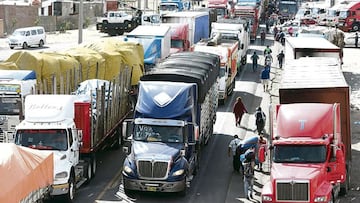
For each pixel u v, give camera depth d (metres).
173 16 81.44
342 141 35.00
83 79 49.66
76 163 34.78
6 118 38.03
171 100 37.00
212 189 36.72
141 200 34.50
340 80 37.31
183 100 37.09
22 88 38.16
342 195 34.53
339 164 31.47
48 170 26.72
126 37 66.88
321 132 32.00
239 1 116.00
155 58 64.81
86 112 36.72
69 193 33.03
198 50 61.38
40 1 128.12
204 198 35.12
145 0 134.88
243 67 85.88
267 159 39.25
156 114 36.69
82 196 34.88
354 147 44.91
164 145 35.75
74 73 46.91
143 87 37.94
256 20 115.12
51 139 33.38
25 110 34.50
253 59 82.06
